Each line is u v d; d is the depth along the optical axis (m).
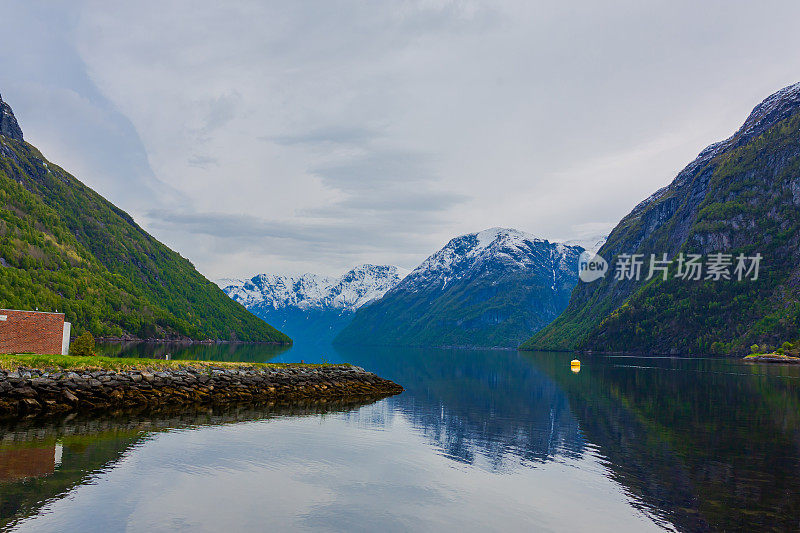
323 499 25.17
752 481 29.53
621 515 24.19
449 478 29.41
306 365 78.06
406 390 81.00
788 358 190.25
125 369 59.53
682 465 33.03
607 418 51.84
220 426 43.62
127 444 35.16
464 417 52.22
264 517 22.53
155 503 23.66
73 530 20.42
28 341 62.28
